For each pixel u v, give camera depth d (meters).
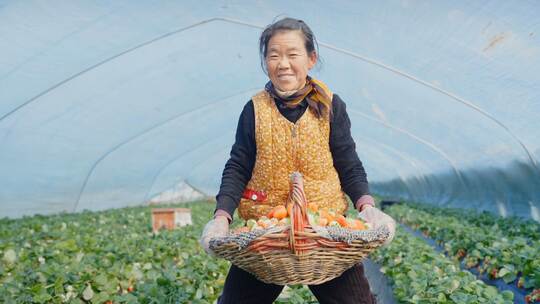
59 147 14.76
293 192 2.73
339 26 9.66
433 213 17.67
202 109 15.76
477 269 8.86
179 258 9.11
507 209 14.68
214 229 2.92
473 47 8.77
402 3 8.19
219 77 13.40
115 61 11.14
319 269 2.81
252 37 11.15
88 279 6.43
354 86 13.11
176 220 13.93
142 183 21.27
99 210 20.61
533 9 7.31
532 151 11.36
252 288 3.30
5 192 15.46
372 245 2.79
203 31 10.61
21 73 10.66
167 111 15.15
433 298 6.09
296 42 3.14
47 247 9.80
